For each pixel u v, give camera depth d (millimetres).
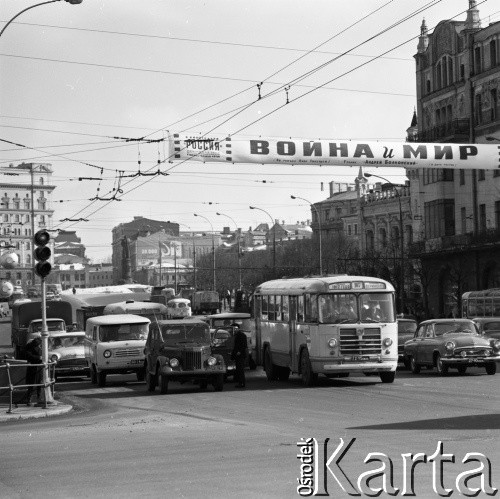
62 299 63281
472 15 80688
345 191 160375
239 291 74812
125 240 177375
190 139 36500
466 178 81812
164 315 48938
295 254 128250
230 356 36594
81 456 16828
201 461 15484
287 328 35594
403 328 44656
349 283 33000
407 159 37219
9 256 47969
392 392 29359
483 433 17766
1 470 15586
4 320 101688
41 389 28312
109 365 39312
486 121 77688
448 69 83750
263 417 22906
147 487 13281
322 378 37469
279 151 36688
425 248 84062
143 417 24359
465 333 38312
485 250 75438
